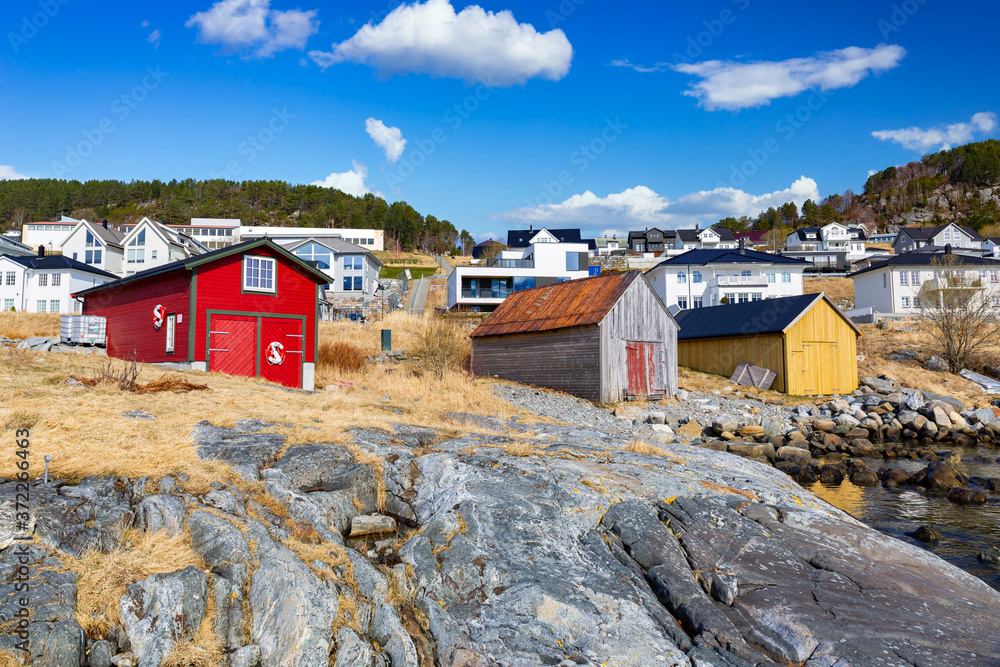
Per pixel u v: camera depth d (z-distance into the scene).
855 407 26.62
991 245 86.12
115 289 24.23
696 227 106.88
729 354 31.78
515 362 26.45
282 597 5.95
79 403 11.06
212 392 14.30
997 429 23.17
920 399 26.20
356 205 143.75
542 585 7.17
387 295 58.44
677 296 49.91
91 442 8.76
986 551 10.74
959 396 28.80
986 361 32.56
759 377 29.53
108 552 6.22
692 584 7.56
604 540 8.39
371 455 10.28
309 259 58.84
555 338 24.70
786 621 6.83
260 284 20.69
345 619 6.07
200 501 7.42
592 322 22.88
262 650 5.68
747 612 7.11
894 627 6.81
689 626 7.00
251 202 155.00
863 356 34.44
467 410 18.27
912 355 33.94
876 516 13.31
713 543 8.41
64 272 44.25
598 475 10.12
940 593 7.79
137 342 22.16
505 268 55.81
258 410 12.49
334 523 8.48
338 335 34.41
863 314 44.34
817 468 17.91
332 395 16.83
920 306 42.19
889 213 162.62
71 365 15.53
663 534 8.46
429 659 6.09
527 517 8.53
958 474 16.45
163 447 9.05
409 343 32.28
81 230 54.41
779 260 49.75
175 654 5.32
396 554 7.95
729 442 20.25
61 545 6.04
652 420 21.25
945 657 6.37
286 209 153.00
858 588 7.69
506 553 7.80
